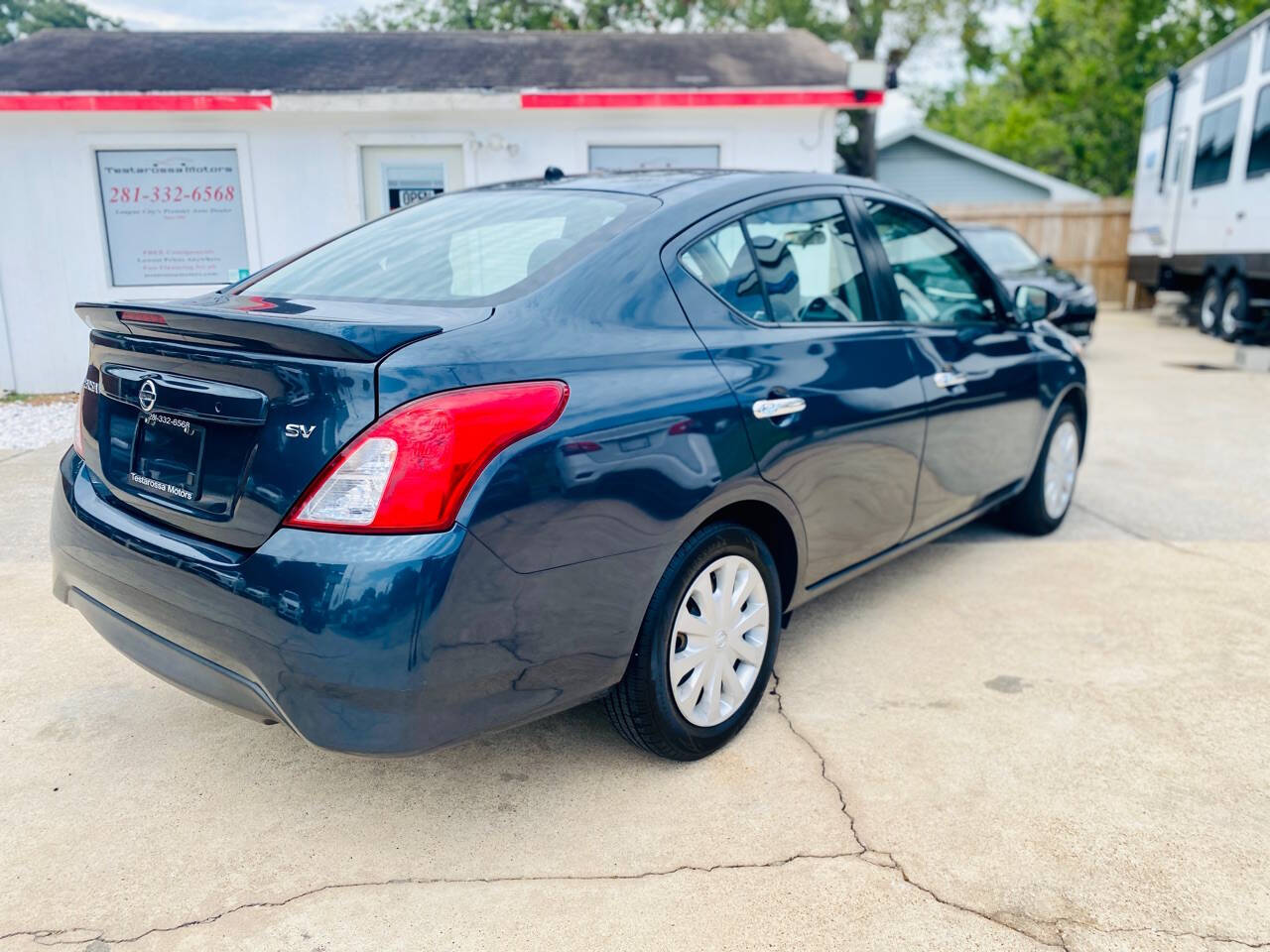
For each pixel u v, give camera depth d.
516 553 2.12
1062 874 2.29
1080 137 31.95
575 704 2.39
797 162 9.12
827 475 3.05
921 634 3.70
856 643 3.61
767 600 2.92
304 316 2.23
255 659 2.09
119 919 2.14
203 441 2.22
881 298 3.49
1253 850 2.38
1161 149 15.70
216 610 2.13
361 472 2.00
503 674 2.16
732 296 2.87
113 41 9.92
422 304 2.48
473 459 2.05
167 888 2.24
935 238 3.94
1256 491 5.80
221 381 2.19
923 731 2.95
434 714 2.07
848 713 3.06
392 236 3.07
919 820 2.49
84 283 8.66
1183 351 12.91
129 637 2.45
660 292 2.65
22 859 2.34
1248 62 12.09
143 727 2.96
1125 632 3.71
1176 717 3.03
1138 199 17.17
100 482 2.57
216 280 8.83
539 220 2.86
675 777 2.69
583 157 8.98
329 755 2.82
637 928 2.11
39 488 5.41
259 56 9.56
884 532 3.47
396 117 8.70
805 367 2.96
